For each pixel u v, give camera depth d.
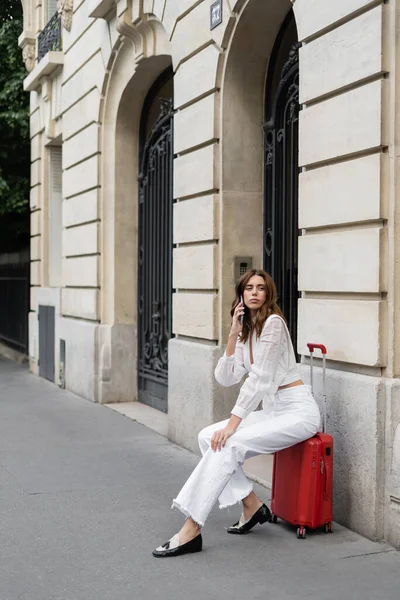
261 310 4.67
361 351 4.83
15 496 5.84
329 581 4.13
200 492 4.51
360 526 4.83
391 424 4.64
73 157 11.41
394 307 4.68
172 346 7.75
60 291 12.15
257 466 6.52
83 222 10.88
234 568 4.32
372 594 3.96
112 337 10.23
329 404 5.11
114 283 10.23
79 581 4.15
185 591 4.01
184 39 7.62
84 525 5.13
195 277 7.31
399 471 4.54
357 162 4.90
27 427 8.64
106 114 10.25
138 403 10.25
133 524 5.15
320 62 5.29
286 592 3.99
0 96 15.20
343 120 5.04
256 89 7.08
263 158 7.14
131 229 10.29
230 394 6.96
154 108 9.98
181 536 4.57
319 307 5.27
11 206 15.65
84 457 7.14
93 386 10.37
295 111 6.64
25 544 4.76
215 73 6.99
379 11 4.68
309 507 4.76
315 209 5.35
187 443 7.43
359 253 4.88
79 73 11.13
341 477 5.00
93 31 10.46
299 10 5.53
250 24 6.75
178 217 7.75
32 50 14.41
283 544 4.70
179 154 7.83
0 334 18.47
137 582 4.13
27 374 13.84
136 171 10.27
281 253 6.87
